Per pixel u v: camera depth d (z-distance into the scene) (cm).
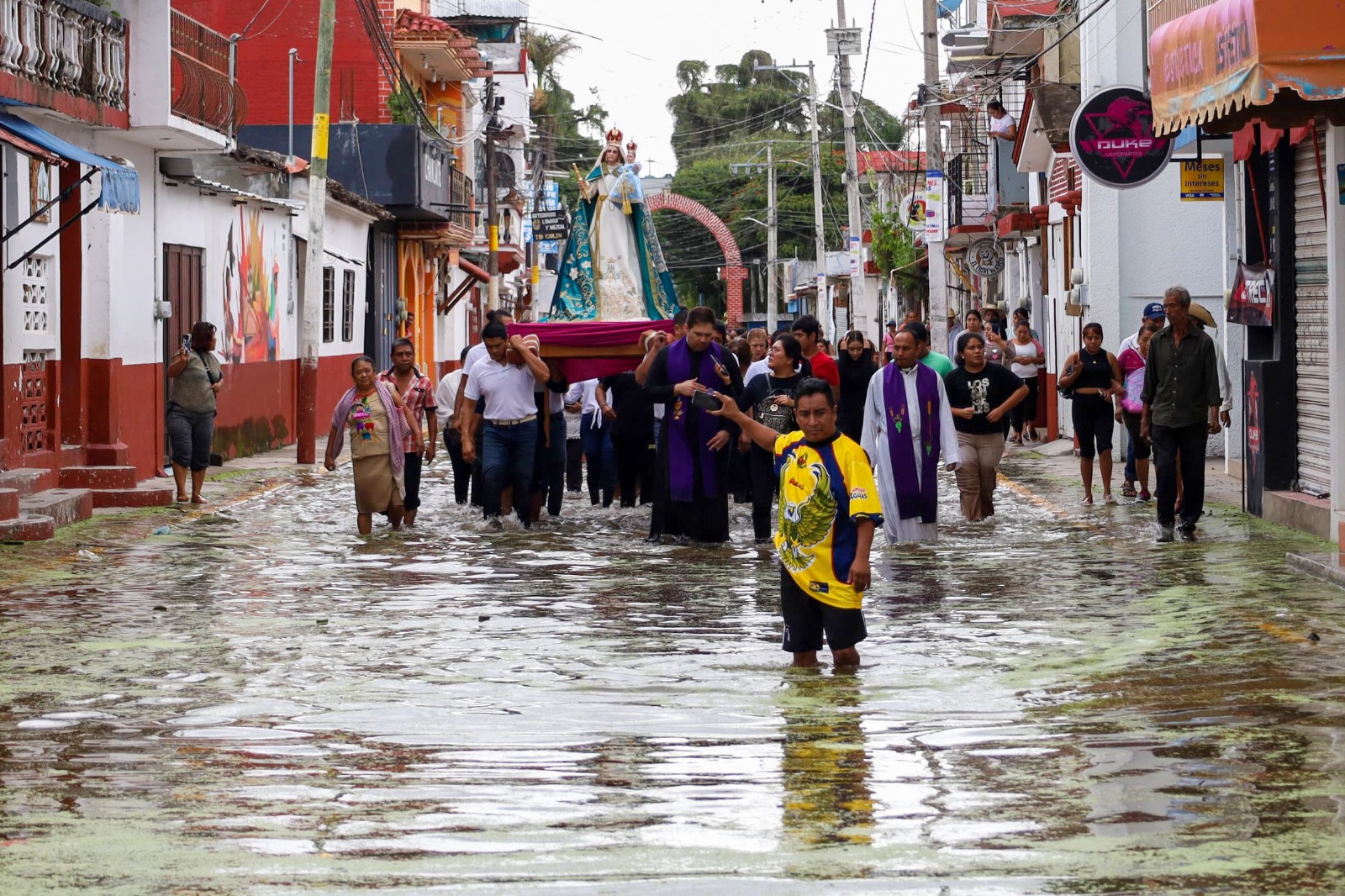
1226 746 708
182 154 2438
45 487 1948
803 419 923
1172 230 2625
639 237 2133
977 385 1758
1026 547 1533
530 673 920
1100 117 1991
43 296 2028
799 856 548
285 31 4291
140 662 957
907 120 5797
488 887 518
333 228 3775
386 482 1722
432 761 701
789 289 9969
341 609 1179
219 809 620
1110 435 1944
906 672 910
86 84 1992
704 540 1631
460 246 5319
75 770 687
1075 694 839
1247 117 1466
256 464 2789
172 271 2559
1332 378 1531
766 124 10675
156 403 2430
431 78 5012
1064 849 553
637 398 1980
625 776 670
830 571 922
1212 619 1075
